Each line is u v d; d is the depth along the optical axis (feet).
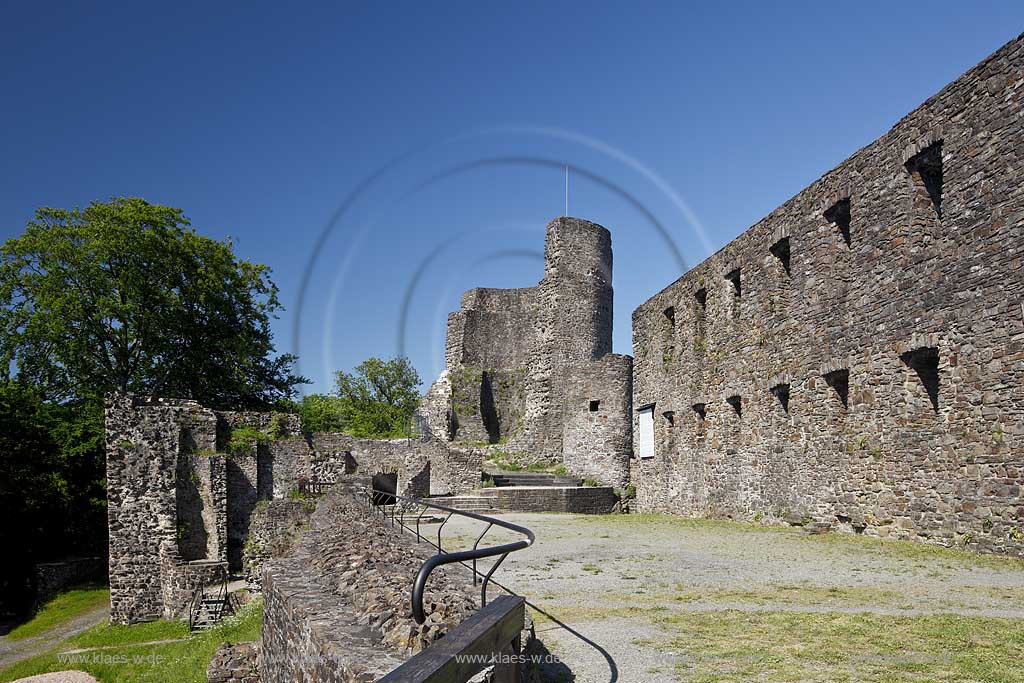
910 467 44.14
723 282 70.95
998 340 37.63
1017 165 37.01
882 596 28.53
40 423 104.88
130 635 71.46
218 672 30.19
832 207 53.52
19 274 105.09
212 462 85.20
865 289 49.03
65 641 73.67
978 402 38.81
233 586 76.59
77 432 105.40
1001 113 38.14
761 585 31.91
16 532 101.04
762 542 47.55
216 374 119.14
